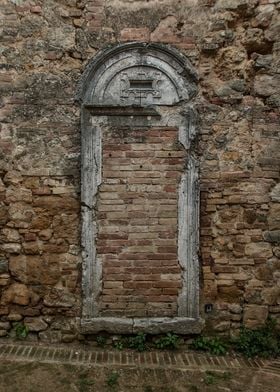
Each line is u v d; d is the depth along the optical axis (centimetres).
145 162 368
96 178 365
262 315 374
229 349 370
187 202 369
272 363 351
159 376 319
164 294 371
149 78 366
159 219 369
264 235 375
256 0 368
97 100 365
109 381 307
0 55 362
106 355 351
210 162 373
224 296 375
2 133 364
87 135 363
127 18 366
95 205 367
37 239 369
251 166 373
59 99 365
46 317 370
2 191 366
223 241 374
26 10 362
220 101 372
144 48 364
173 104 367
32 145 365
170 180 369
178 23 368
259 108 373
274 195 374
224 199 373
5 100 363
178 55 363
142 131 367
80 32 365
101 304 370
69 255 370
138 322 366
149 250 370
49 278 370
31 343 365
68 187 368
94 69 362
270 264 374
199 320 369
